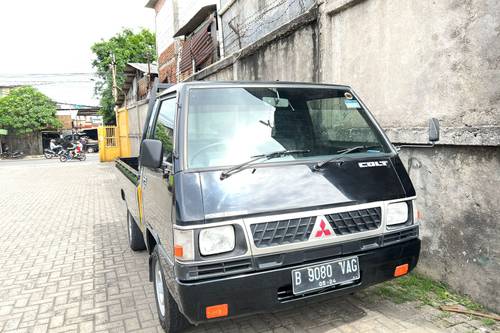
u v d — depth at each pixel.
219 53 9.55
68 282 4.34
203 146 2.74
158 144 2.83
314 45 5.15
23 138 34.59
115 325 3.36
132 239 5.21
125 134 20.78
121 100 25.38
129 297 3.90
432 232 3.62
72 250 5.52
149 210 3.53
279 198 2.52
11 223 7.35
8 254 5.42
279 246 2.42
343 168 2.87
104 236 6.22
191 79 10.88
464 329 2.96
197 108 2.89
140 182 4.10
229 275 2.36
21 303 3.85
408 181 3.01
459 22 3.18
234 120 2.95
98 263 4.93
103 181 13.43
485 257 3.16
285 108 3.16
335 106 3.39
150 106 4.32
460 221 3.34
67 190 11.56
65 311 3.65
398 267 2.84
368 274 2.71
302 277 2.47
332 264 2.56
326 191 2.65
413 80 3.66
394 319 3.15
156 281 3.32
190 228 2.32
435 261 3.63
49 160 28.16
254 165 2.69
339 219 2.61
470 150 3.19
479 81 3.07
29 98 33.94
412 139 3.68
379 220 2.76
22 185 13.27
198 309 2.33
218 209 2.38
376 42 4.08
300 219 2.51
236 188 2.50
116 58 27.16
